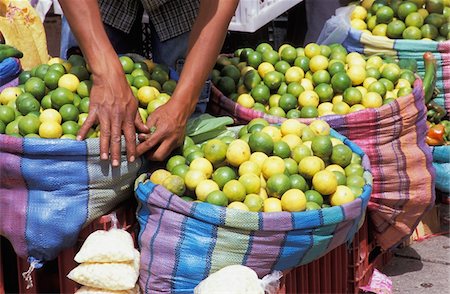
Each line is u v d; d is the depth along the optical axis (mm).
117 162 3002
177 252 2893
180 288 2928
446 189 4613
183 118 3184
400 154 3826
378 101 3951
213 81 4215
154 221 2967
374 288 3869
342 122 3766
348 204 2994
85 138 3006
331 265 3588
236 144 3197
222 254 2875
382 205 3838
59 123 3184
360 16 4934
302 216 2875
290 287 3172
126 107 3020
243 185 3041
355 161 3447
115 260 2916
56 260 3342
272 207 3010
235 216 2820
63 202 2998
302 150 3262
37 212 2990
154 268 2947
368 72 4191
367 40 4652
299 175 3172
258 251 2879
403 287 4008
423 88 4133
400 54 4629
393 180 3822
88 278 2916
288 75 4164
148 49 5121
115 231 3021
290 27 6395
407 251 4492
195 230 2871
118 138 2998
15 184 3010
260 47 4406
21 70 3785
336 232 3023
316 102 4027
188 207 2861
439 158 4559
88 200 3027
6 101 3354
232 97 4172
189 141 3377
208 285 2771
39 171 2953
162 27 4070
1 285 3285
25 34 4148
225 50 6520
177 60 4137
